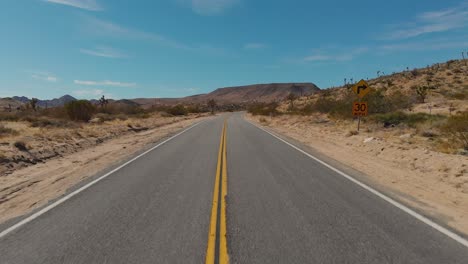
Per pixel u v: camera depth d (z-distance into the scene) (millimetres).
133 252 4832
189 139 20625
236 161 12414
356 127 22406
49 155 14570
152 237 5375
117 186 8891
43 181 9977
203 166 11508
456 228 5695
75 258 4703
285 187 8500
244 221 6043
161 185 8891
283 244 5020
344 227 5715
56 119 32469
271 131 26141
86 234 5582
